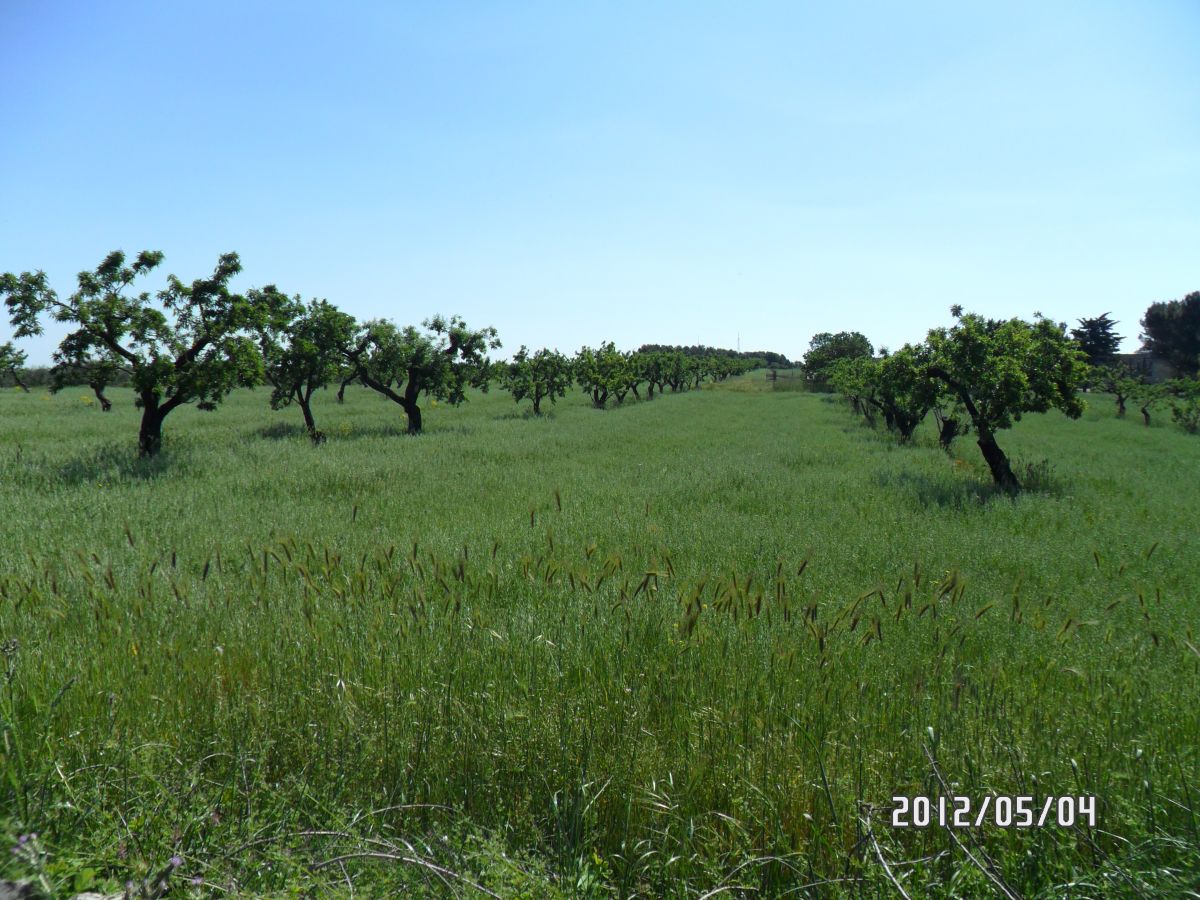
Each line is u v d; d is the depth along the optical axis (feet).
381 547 27.32
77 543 30.12
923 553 32.91
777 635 18.57
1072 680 17.39
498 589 23.70
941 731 13.69
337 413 138.92
